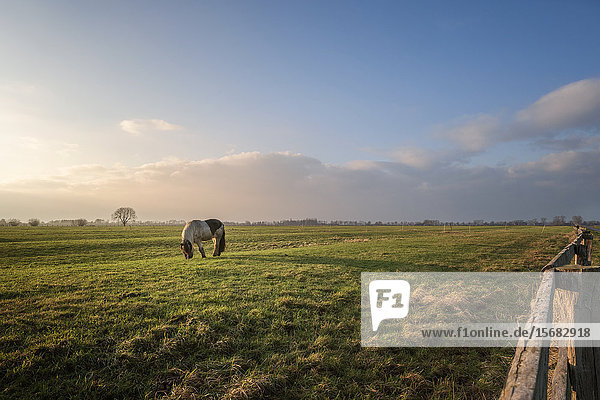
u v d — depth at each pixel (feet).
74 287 35.68
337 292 34.27
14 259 65.92
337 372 18.76
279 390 16.88
